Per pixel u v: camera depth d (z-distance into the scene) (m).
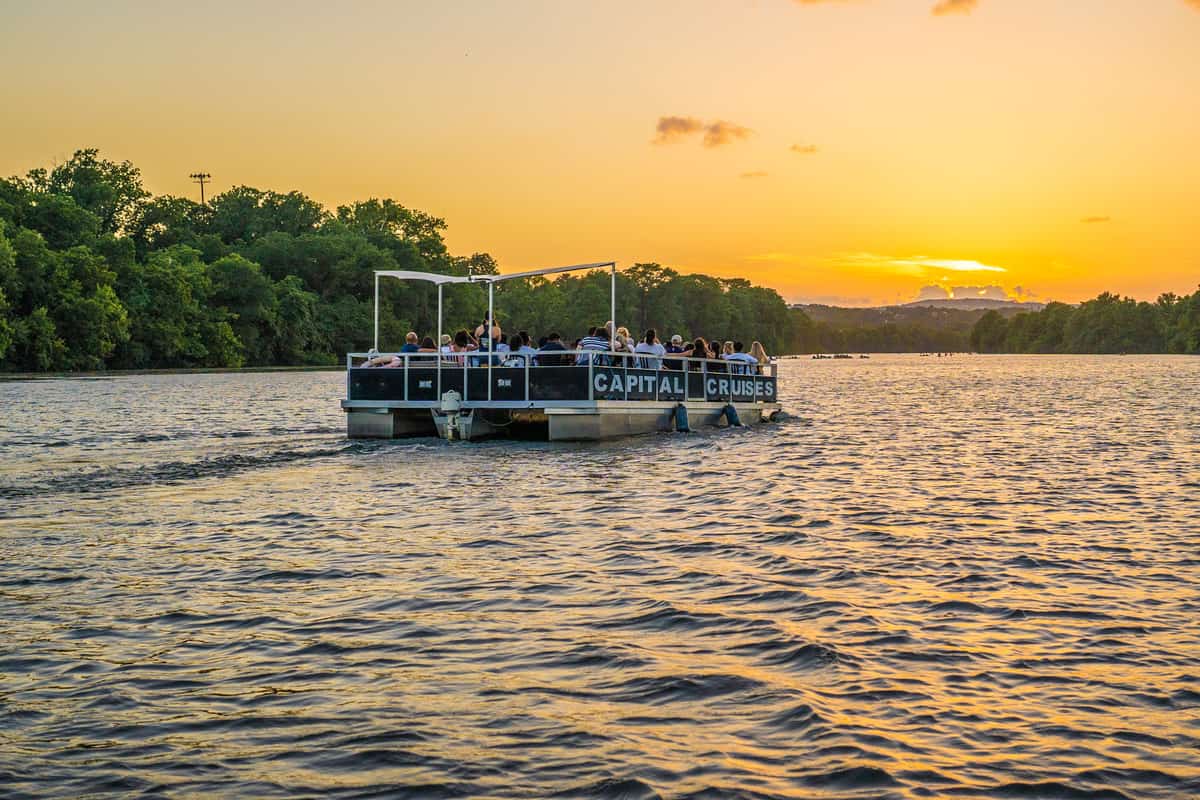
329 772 6.24
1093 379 86.62
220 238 135.62
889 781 6.11
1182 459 23.28
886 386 74.38
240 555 12.13
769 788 6.03
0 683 7.71
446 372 25.50
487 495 16.84
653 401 27.25
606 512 15.23
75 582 10.79
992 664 8.18
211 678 7.82
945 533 13.69
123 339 94.31
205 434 27.88
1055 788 6.06
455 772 6.23
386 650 8.48
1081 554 12.37
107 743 6.65
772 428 31.50
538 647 8.55
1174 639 8.87
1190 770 6.30
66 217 100.69
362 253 132.50
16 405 41.41
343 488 17.58
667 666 8.05
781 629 9.05
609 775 6.18
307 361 120.50
